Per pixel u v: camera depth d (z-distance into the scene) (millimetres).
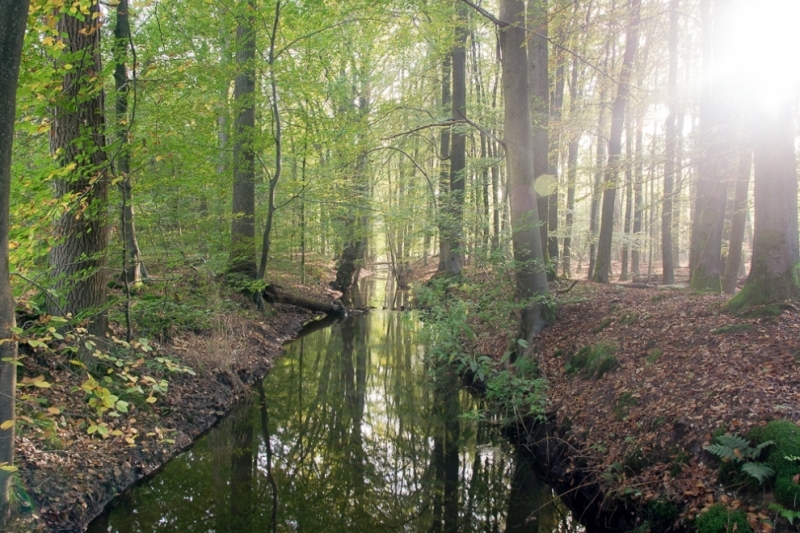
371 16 10992
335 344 14078
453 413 9172
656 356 6520
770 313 6211
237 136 11336
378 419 9055
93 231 6473
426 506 6246
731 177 10656
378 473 7145
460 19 13094
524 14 8633
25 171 4488
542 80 11562
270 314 14039
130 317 8023
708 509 4098
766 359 5371
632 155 10422
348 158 12195
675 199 13242
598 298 10031
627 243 20344
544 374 8094
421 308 13898
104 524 5059
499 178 20484
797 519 3635
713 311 7020
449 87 17109
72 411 5711
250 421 8375
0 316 3400
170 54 7586
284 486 6574
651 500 4621
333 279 23938
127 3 7070
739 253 10672
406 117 12797
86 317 6035
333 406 9570
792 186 6504
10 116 3188
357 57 15195
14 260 4387
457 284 9742
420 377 11469
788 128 6430
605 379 6906
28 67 4805
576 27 9805
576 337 8406
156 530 5324
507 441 7578
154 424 6516
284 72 11297
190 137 9484
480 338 10922
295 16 10750
